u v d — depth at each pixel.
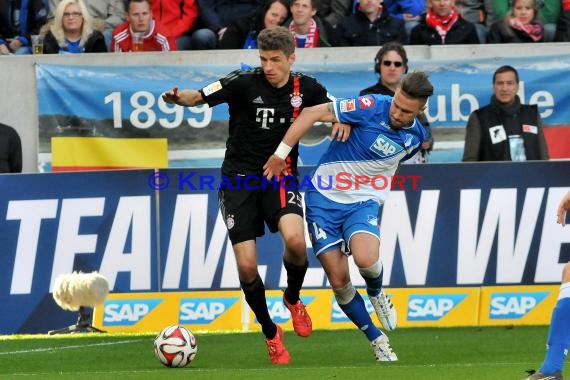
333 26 31.36
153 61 29.34
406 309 26.59
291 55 19.73
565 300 15.48
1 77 29.25
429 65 29.45
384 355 20.45
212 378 17.97
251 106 19.95
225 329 26.56
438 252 26.64
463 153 29.22
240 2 32.53
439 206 26.64
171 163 29.30
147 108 29.22
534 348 22.86
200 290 26.56
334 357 21.66
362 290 26.64
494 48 29.59
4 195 26.47
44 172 28.11
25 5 32.81
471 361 20.66
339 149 20.17
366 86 29.45
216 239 26.59
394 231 26.56
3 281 26.42
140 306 26.55
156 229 26.56
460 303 26.72
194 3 32.25
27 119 29.34
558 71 29.47
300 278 20.56
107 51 32.31
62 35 31.02
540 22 31.28
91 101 29.20
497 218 26.72
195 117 29.22
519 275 26.78
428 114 29.42
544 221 26.73
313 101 20.27
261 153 20.20
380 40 30.98
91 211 26.56
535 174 26.73
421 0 33.28
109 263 26.59
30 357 22.34
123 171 26.56
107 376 18.58
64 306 26.17
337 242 20.05
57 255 26.52
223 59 29.47
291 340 24.72
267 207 20.14
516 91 28.42
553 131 29.52
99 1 33.00
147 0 31.31
